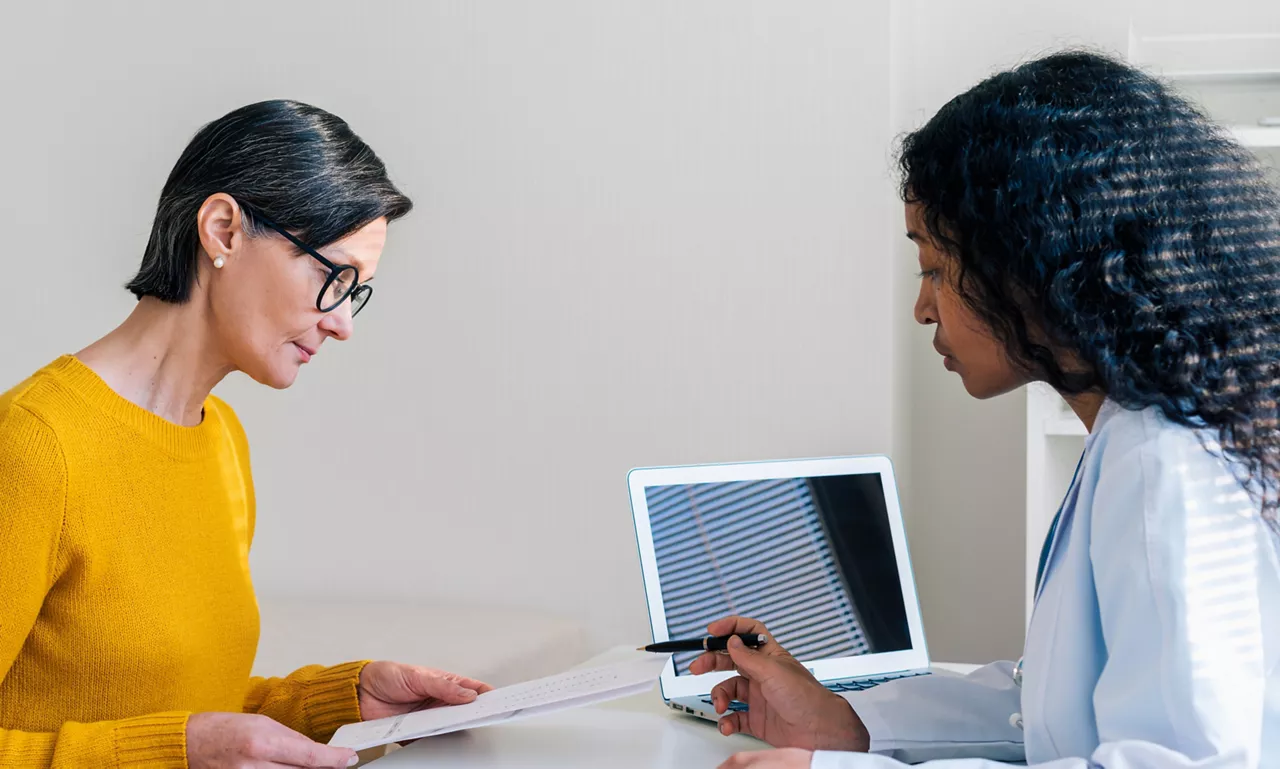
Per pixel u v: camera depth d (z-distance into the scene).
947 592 2.52
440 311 2.55
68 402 1.10
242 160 1.14
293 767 1.02
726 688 1.21
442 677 1.27
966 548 2.51
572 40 2.45
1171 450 0.88
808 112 2.30
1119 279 0.91
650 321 2.41
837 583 1.46
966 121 1.00
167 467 1.17
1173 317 0.91
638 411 2.42
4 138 2.83
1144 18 2.39
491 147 2.51
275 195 1.14
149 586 1.14
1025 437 2.46
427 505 2.57
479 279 2.52
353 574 2.62
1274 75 2.18
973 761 0.91
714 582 1.40
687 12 2.37
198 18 2.70
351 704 1.28
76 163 2.79
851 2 2.26
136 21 2.74
